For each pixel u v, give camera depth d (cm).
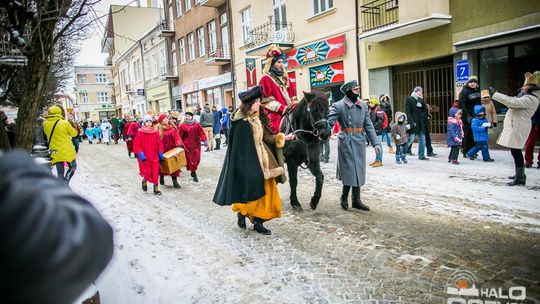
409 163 995
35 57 339
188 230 584
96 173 1246
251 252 480
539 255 412
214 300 366
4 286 56
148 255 490
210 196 809
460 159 1007
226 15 2339
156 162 858
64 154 848
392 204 645
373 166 972
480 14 1124
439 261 415
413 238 485
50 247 57
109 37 484
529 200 609
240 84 2280
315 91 584
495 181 741
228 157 518
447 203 626
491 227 505
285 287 382
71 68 2016
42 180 69
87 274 62
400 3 1254
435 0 1177
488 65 1154
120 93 5072
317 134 555
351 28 1530
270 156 529
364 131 618
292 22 1819
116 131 2594
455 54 1209
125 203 793
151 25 4212
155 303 368
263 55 2034
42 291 57
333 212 621
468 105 972
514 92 1103
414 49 1316
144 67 3844
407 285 370
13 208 59
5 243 56
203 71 2700
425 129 1043
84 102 6209
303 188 809
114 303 370
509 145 686
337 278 394
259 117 540
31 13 334
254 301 359
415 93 1008
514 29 1052
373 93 1488
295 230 547
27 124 343
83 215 65
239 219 566
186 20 2850
